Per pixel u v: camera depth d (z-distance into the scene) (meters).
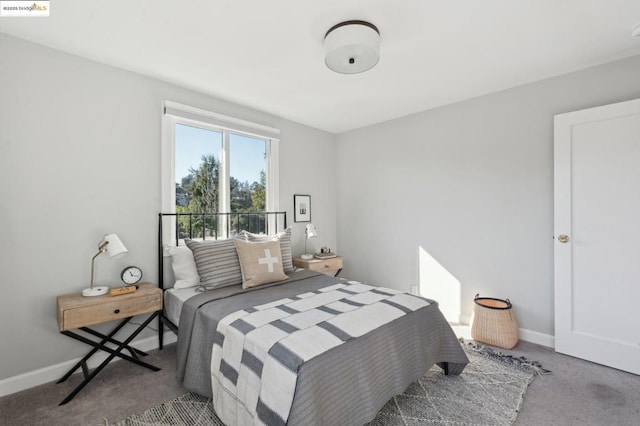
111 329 2.26
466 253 2.96
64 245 2.06
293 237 3.63
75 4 1.57
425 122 3.25
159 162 2.51
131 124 2.35
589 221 2.22
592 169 2.21
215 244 2.47
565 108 2.40
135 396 1.83
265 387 1.30
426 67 2.29
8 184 1.86
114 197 2.27
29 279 1.93
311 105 3.09
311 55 2.10
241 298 2.06
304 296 2.08
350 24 1.70
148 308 2.09
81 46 1.99
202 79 2.49
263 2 1.55
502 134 2.72
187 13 1.64
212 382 1.64
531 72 2.38
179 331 2.01
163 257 2.50
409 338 1.73
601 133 2.17
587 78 2.30
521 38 1.90
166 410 1.71
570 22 1.74
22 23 1.74
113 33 1.84
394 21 1.72
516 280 2.65
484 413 1.67
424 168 3.27
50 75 2.00
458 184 3.01
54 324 2.02
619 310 2.11
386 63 2.22
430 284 3.23
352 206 3.99
